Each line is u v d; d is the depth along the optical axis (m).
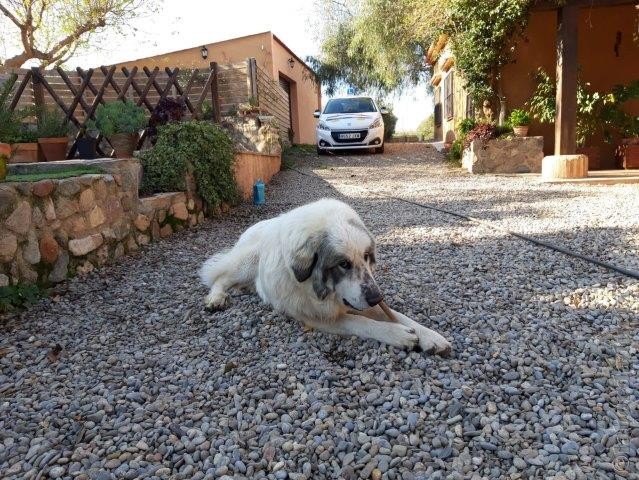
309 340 3.27
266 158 11.49
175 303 4.13
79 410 2.65
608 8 12.61
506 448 2.18
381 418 2.42
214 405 2.65
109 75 8.96
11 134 7.40
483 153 12.16
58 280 4.55
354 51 24.58
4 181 4.29
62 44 14.43
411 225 6.70
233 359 3.12
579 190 8.98
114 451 2.30
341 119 16.42
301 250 3.11
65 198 4.64
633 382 2.64
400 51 21.86
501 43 11.92
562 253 5.00
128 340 3.50
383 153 16.89
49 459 2.25
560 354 2.97
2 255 3.97
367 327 3.17
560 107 10.48
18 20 13.80
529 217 6.86
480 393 2.58
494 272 4.48
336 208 3.25
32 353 3.32
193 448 2.29
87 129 8.79
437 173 12.59
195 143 7.11
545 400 2.51
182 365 3.12
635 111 12.89
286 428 2.39
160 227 6.35
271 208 8.34
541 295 3.88
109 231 5.31
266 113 14.85
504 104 12.74
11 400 2.77
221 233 6.62
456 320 3.46
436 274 4.48
